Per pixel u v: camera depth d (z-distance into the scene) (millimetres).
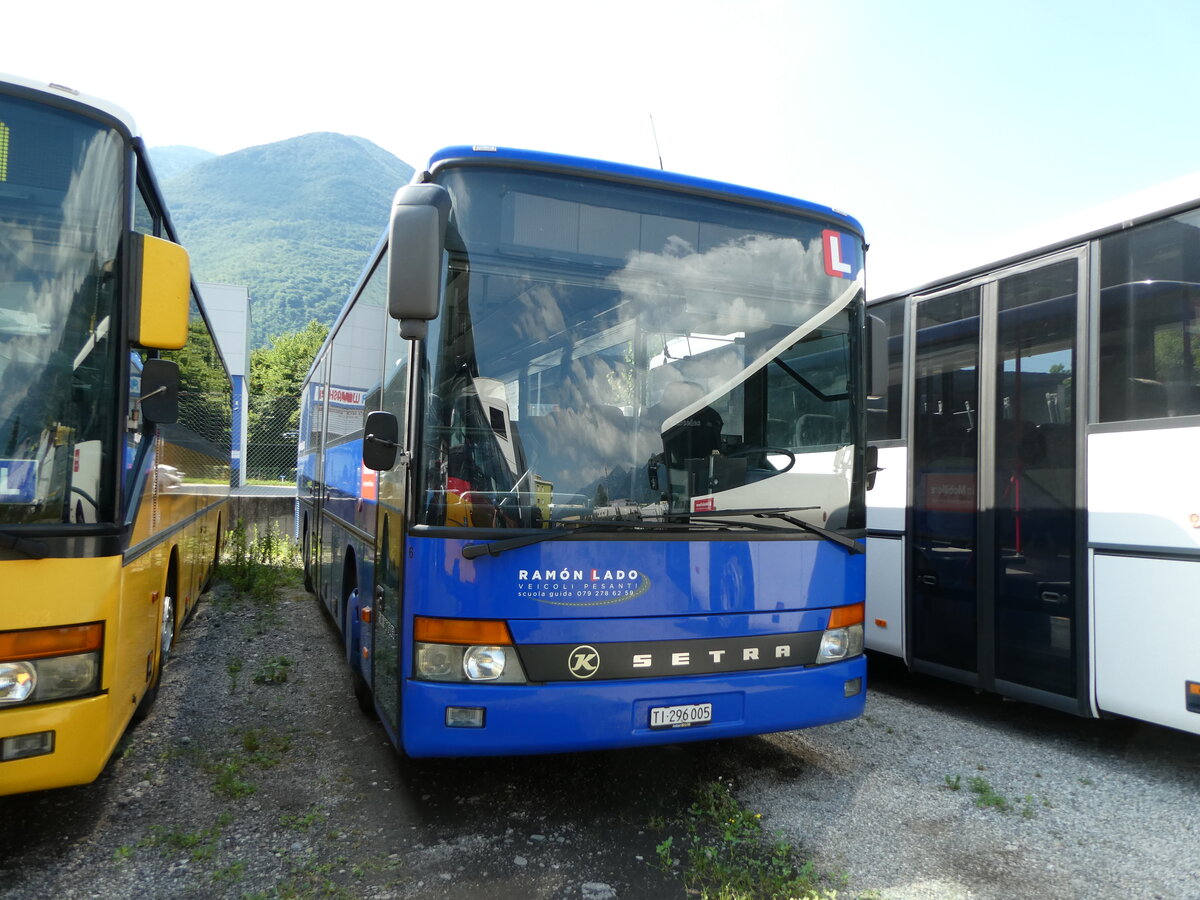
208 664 7055
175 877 3480
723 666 4016
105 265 3551
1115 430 4871
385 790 4453
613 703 3775
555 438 3893
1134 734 5594
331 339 8672
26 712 3152
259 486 22734
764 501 4215
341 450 7180
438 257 3732
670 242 4246
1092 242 5078
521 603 3701
